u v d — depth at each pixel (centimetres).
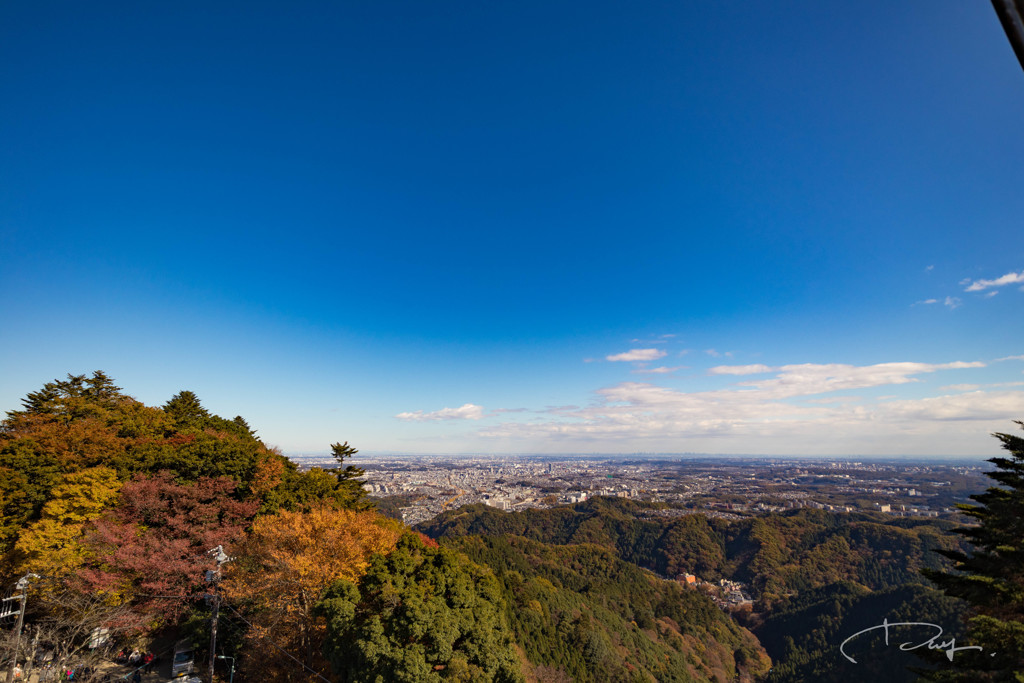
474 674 2708
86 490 3441
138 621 3102
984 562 1938
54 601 2912
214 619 2917
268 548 3041
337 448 5762
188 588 3381
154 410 5962
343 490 5234
